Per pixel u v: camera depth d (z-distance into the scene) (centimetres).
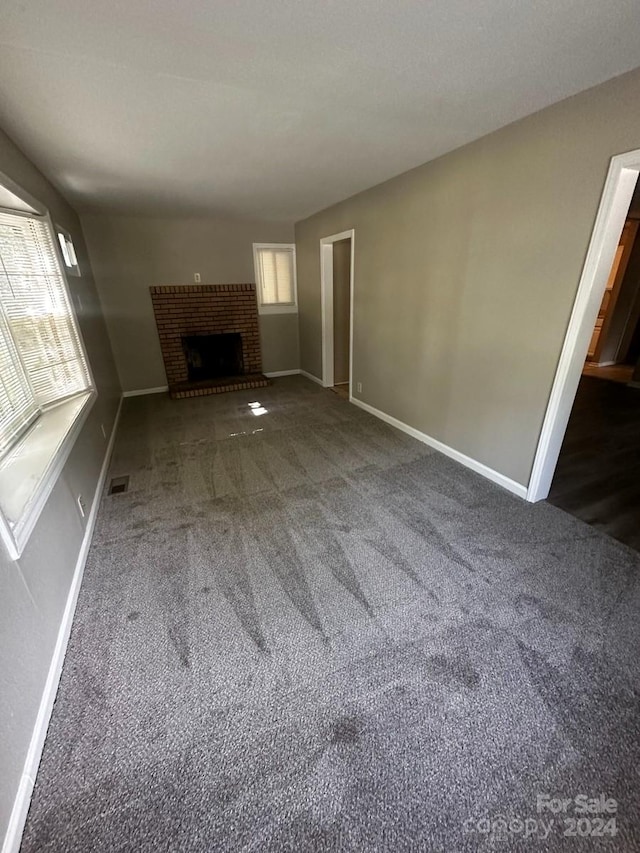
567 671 146
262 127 218
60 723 132
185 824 107
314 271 522
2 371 197
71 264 335
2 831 98
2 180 194
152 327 523
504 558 207
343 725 130
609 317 595
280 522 242
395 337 371
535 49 148
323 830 105
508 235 238
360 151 262
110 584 193
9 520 139
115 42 139
